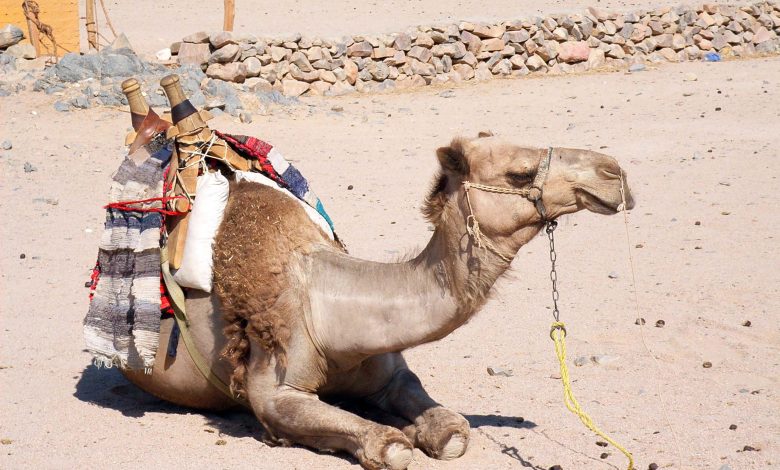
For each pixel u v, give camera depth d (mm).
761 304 13422
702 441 9070
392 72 31234
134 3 45156
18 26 30562
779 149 23047
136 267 9258
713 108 27797
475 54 32969
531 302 13766
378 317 8227
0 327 12594
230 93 26797
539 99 29656
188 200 9266
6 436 9281
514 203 7641
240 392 8945
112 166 21766
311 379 8758
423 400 8984
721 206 18719
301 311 8625
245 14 43000
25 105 26031
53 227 17562
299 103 28016
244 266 8648
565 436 9258
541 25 34062
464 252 7789
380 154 23391
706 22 37375
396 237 16938
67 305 13539
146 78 26594
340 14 43000
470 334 12523
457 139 7762
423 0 47281
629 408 9992
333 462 8516
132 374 9875
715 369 11172
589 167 7582
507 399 10320
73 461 8672
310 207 9531
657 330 12500
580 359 11438
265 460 8602
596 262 15617
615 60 35281
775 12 39219
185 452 8859
